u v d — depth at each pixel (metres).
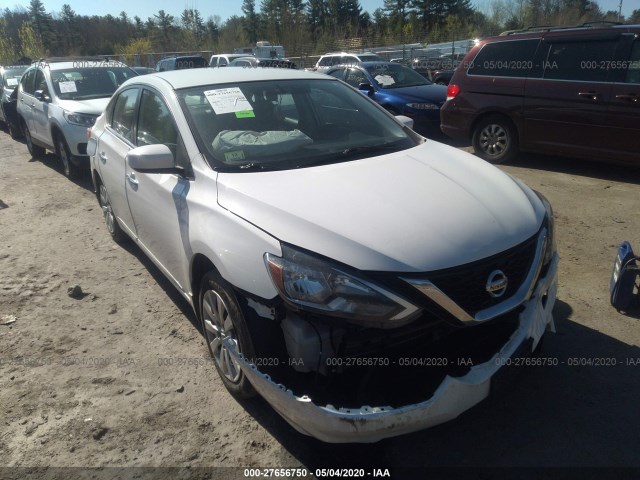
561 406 2.86
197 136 3.20
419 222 2.43
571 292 4.00
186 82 3.66
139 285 4.48
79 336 3.74
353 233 2.34
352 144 3.41
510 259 2.44
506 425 2.75
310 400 2.21
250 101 3.54
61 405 3.04
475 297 2.34
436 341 2.36
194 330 3.76
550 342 3.39
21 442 2.78
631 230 5.13
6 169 9.01
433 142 3.69
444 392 2.23
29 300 4.29
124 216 4.53
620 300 3.70
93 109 7.62
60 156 8.16
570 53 6.89
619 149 6.60
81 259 5.07
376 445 2.67
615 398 2.90
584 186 6.57
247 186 2.78
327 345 2.31
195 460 2.62
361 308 2.21
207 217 2.81
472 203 2.64
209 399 3.04
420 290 2.22
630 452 2.56
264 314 2.46
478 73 7.89
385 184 2.76
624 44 6.41
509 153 7.79
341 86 4.08
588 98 6.69
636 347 3.32
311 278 2.27
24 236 5.77
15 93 11.34
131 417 2.92
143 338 3.68
